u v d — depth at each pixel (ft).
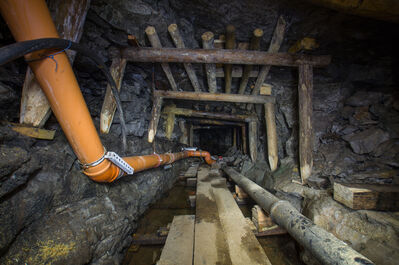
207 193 13.32
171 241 7.47
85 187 7.55
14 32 4.72
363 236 6.89
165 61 11.94
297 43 11.84
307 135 12.49
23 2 4.42
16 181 4.76
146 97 17.28
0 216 4.34
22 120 6.47
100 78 11.89
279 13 9.93
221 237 7.47
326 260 4.97
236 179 16.53
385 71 12.30
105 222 7.47
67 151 7.21
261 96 17.54
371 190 7.70
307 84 12.42
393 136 10.67
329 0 7.55
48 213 5.87
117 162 7.31
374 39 11.04
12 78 6.89
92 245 6.41
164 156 15.05
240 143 35.12
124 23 9.40
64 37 7.06
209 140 50.49
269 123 17.84
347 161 11.62
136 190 11.53
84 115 6.06
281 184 14.25
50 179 6.12
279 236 9.70
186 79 17.10
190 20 10.94
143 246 9.16
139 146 14.88
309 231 6.06
